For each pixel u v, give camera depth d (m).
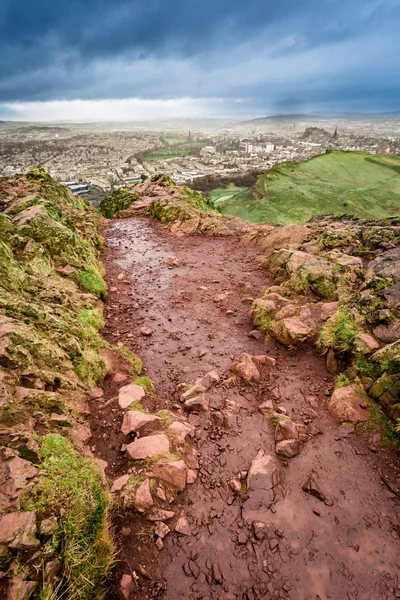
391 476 5.30
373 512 4.80
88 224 16.66
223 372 7.99
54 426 5.25
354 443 5.87
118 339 9.31
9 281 7.79
